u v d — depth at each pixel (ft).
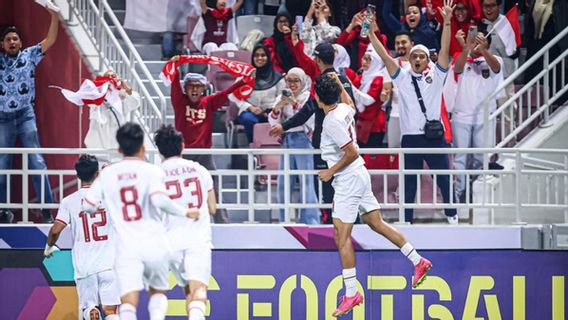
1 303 118.11
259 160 135.95
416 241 118.83
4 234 117.91
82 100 120.57
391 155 130.93
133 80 137.59
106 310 111.04
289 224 119.03
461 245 119.14
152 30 153.79
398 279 119.03
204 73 148.36
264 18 155.74
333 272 118.83
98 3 154.51
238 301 118.83
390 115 135.13
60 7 142.82
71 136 140.36
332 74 108.99
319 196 119.85
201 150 116.98
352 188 108.78
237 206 119.14
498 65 134.10
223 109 143.95
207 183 99.04
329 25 141.38
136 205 91.66
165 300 92.58
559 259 119.85
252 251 118.83
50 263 118.32
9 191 118.42
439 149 118.01
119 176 91.91
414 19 140.77
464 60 131.54
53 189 139.74
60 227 111.04
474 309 119.24
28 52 126.82
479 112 133.90
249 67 125.39
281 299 118.83
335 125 107.14
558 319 119.85
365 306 118.93
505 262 119.44
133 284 90.27
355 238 118.73
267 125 131.75
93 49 140.46
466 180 122.11
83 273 110.73
